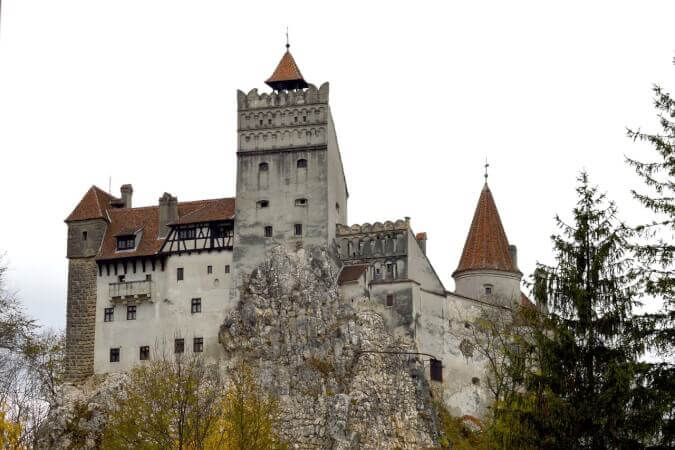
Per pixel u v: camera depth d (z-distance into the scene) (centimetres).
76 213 11412
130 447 6900
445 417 10244
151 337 10794
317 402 10038
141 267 11050
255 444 6994
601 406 5197
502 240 11494
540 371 5669
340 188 11475
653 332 5212
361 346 10306
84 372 10862
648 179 5188
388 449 9856
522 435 5369
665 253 5241
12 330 6297
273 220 10869
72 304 11100
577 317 5438
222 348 10531
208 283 10806
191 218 11056
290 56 11544
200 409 7250
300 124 11044
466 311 10731
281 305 10525
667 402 5075
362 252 10925
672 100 5228
